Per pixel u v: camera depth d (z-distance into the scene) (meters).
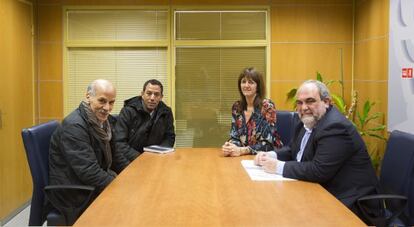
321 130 2.30
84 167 2.49
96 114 2.65
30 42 4.69
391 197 2.20
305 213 1.71
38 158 2.55
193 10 4.89
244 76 3.19
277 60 4.91
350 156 2.29
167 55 4.95
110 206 1.81
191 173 2.44
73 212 2.44
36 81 4.88
